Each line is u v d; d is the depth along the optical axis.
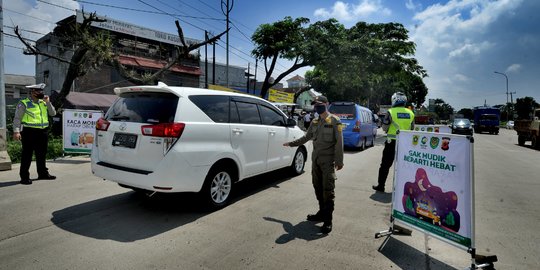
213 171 4.41
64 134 8.56
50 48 25.72
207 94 4.54
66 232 3.63
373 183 6.62
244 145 4.96
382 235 3.68
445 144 3.14
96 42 12.58
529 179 7.57
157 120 3.95
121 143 4.15
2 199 4.83
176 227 3.84
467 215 2.92
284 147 6.16
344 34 19.86
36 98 5.90
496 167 9.45
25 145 5.68
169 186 3.83
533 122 16.39
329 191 3.83
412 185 3.50
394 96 5.89
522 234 3.93
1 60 7.82
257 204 4.84
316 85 33.12
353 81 20.61
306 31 19.41
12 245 3.28
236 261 3.02
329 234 3.74
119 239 3.46
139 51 26.12
